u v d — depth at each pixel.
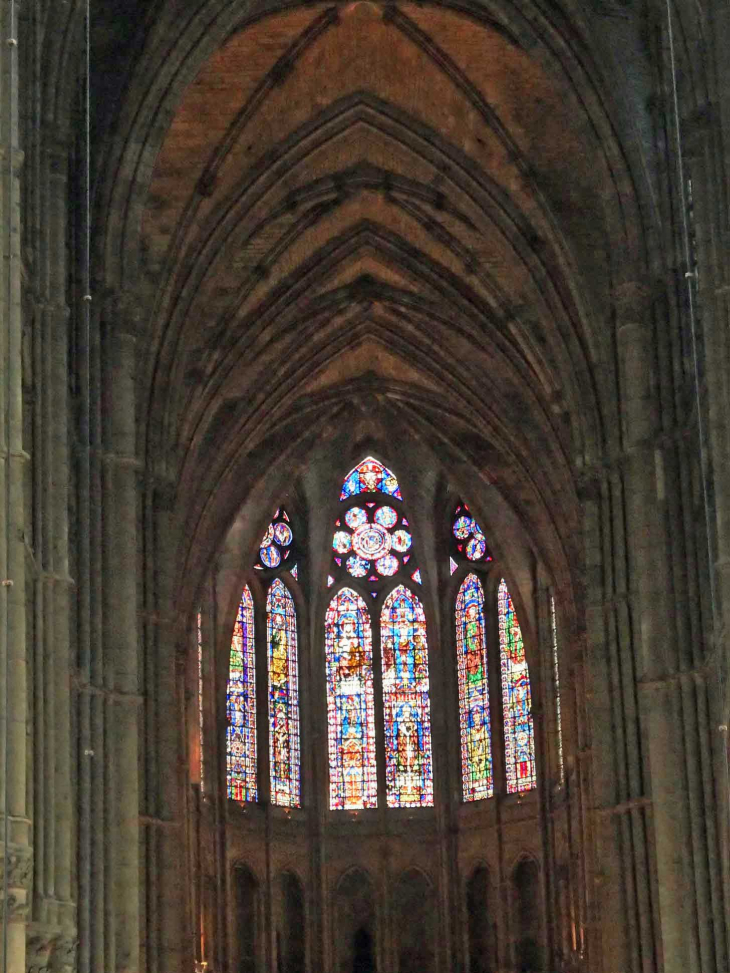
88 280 38.28
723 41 34.97
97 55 41.34
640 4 42.31
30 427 32.97
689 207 41.38
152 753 46.31
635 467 41.09
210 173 47.28
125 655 38.66
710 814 38.47
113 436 39.62
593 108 42.03
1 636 28.03
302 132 48.16
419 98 47.66
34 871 31.22
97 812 37.53
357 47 46.31
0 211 29.12
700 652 39.31
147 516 47.59
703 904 38.28
